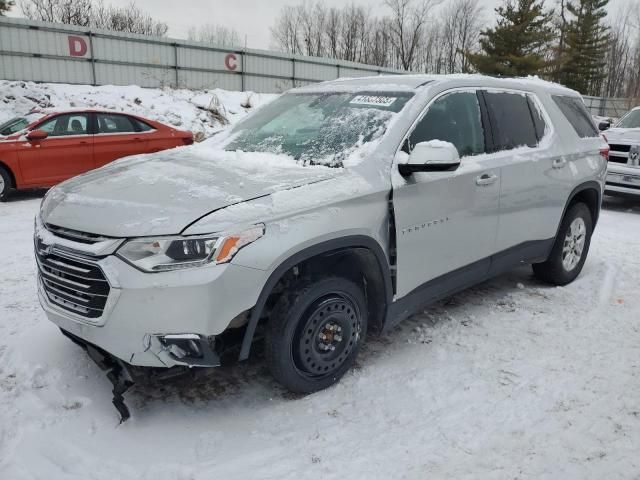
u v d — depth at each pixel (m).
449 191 3.52
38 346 3.51
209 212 2.59
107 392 3.05
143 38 22.22
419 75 4.06
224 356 2.96
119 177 3.17
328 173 3.06
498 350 3.64
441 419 2.87
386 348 3.66
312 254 2.80
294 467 2.50
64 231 2.73
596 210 5.19
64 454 2.53
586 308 4.42
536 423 2.84
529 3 39.06
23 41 19.62
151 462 2.51
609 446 2.65
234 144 3.91
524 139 4.32
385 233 3.17
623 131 9.21
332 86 4.20
